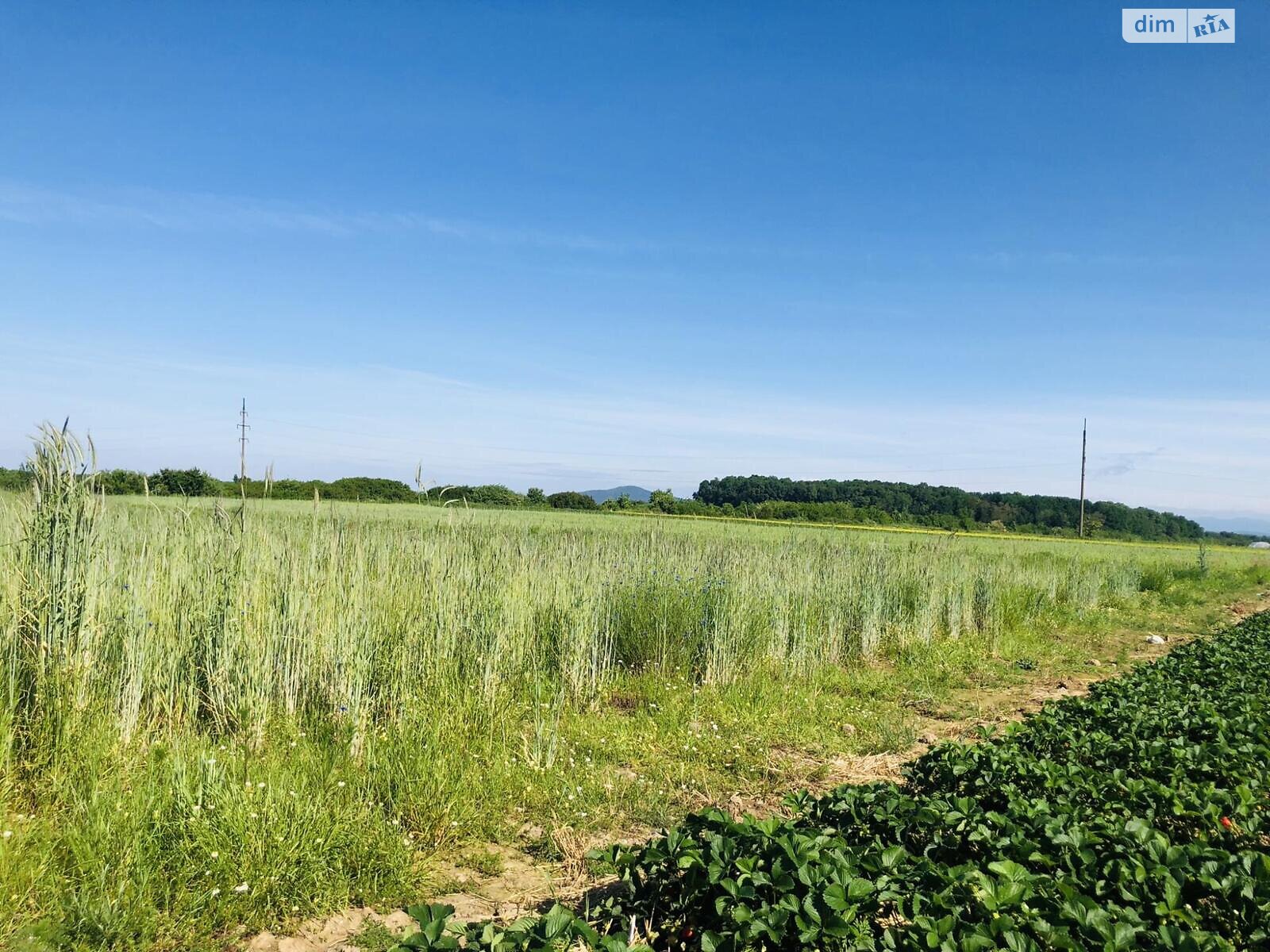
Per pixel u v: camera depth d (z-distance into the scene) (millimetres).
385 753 5746
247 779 4871
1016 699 10141
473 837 5145
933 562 15609
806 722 8117
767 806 5949
